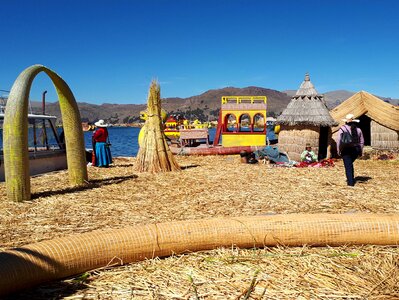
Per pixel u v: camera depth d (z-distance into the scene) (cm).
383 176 1131
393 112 1739
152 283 409
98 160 1386
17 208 733
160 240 475
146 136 1270
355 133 938
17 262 389
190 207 725
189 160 1697
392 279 414
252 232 501
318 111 1562
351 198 797
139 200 796
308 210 696
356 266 448
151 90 1263
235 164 1478
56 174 1216
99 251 443
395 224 514
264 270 437
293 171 1244
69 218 654
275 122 1625
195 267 447
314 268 441
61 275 418
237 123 2236
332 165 1380
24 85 806
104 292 391
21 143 792
